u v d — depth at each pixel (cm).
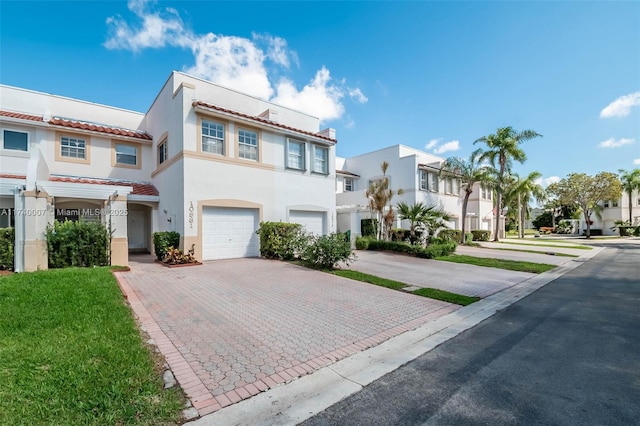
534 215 7025
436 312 667
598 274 1177
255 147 1469
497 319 629
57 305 551
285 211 1557
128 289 770
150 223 1636
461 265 1350
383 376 381
